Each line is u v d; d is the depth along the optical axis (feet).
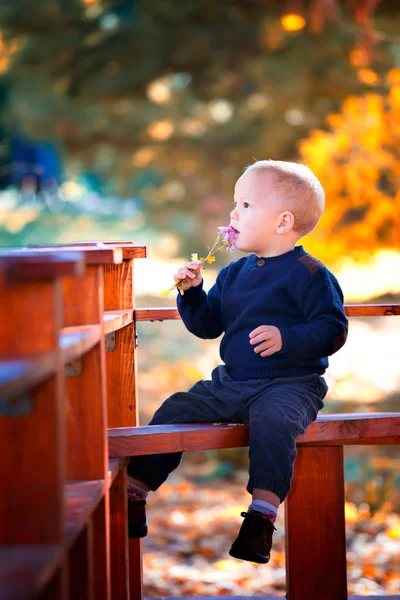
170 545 18.80
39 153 76.33
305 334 10.02
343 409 27.55
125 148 57.36
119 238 81.25
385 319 45.44
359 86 44.96
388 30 41.32
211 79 51.80
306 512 10.36
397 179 29.81
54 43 48.29
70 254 6.25
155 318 11.60
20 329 5.90
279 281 10.60
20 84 52.26
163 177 63.00
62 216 82.12
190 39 48.70
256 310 10.57
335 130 30.68
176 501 23.17
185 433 9.67
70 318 8.02
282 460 9.28
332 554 10.36
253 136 53.01
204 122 55.36
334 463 10.37
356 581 15.97
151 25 48.08
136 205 81.10
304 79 46.73
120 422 11.53
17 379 4.90
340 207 29.96
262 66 47.26
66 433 8.00
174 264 66.80
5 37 48.65
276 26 45.85
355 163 29.53
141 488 10.32
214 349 42.55
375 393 29.22
